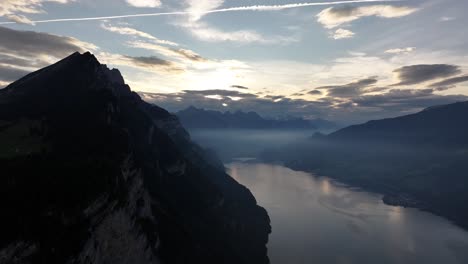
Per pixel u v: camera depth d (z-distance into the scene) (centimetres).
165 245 8331
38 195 5241
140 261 7000
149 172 11000
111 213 6075
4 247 4159
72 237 5022
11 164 5953
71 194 5525
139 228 7219
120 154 7500
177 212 10606
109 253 5934
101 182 6122
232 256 11312
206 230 11638
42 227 4778
